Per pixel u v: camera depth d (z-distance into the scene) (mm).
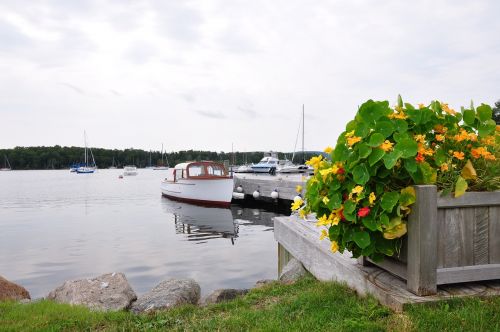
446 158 3607
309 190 3869
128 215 23516
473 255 3486
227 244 14156
